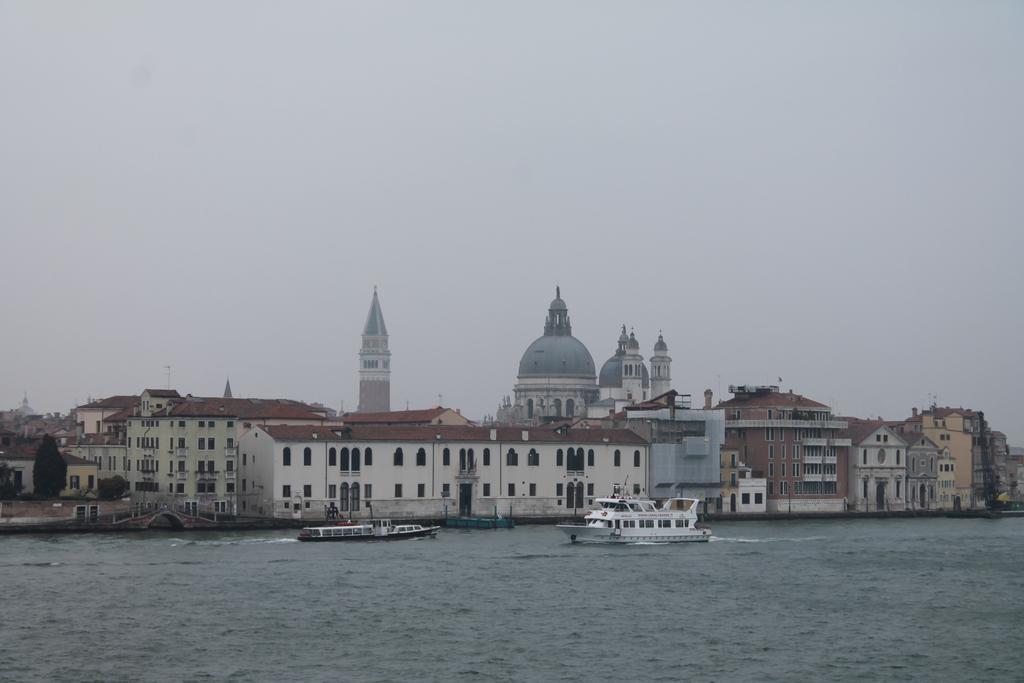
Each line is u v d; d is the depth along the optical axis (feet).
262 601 482.69
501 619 456.45
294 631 433.89
